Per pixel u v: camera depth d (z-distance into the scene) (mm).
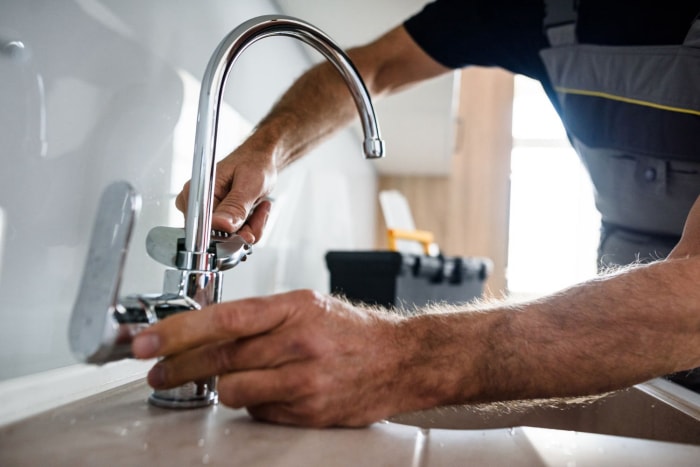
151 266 729
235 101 1035
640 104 900
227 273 1035
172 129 776
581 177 3486
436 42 1088
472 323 489
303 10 1240
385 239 3107
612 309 489
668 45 863
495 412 725
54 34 536
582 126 1004
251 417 473
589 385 479
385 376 447
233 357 429
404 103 1786
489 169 3338
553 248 3441
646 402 675
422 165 2863
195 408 498
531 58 1067
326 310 440
